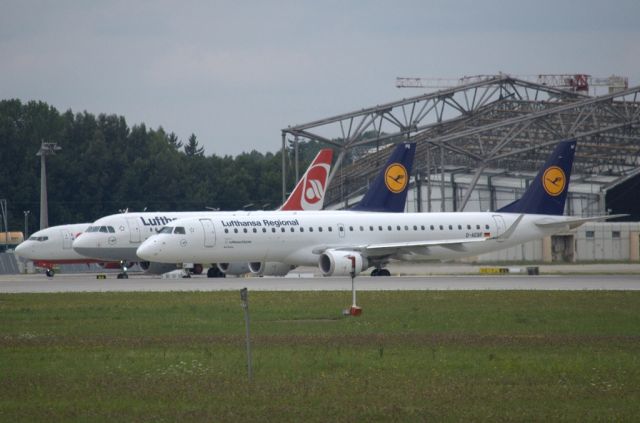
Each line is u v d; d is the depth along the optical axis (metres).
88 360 104.12
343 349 110.88
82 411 78.69
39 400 83.38
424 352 108.25
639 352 108.12
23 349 113.00
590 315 148.25
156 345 115.75
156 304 168.62
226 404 81.19
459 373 94.88
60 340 121.06
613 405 80.31
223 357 104.88
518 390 86.25
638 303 168.00
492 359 102.88
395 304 166.12
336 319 143.50
